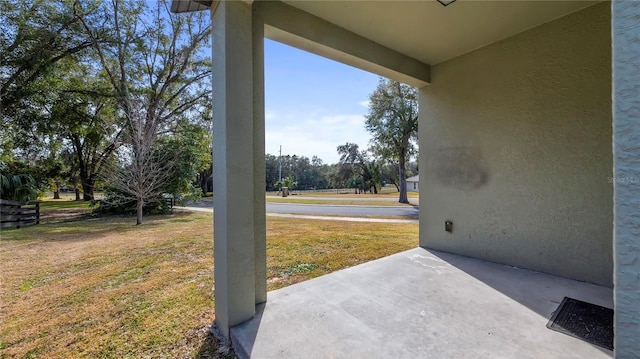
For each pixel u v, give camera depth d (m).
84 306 2.56
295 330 1.90
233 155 1.95
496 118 3.30
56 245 5.25
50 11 9.97
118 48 11.05
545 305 2.22
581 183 2.71
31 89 10.01
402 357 1.61
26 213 8.10
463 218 3.65
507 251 3.24
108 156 10.66
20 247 5.09
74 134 12.77
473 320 2.01
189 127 12.07
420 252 3.86
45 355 1.83
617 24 0.86
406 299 2.38
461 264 3.30
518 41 3.08
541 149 2.96
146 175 9.04
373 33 3.00
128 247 5.00
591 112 2.63
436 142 3.95
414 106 14.62
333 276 2.99
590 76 2.63
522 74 3.07
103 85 11.66
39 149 11.65
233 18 1.95
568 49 2.75
